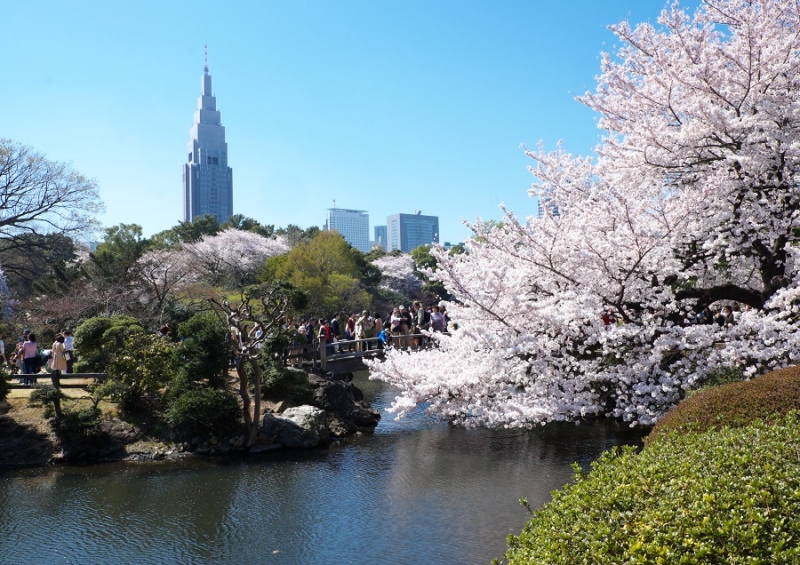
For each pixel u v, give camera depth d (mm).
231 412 18469
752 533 3824
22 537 11852
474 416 10141
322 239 55281
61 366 20250
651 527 4172
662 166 10438
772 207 10031
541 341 9203
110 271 32125
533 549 4902
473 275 9453
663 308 9664
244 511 13062
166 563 10664
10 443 17188
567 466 14750
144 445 17844
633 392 9297
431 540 11047
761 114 9898
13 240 36406
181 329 19812
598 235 9844
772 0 10602
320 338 22828
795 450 4684
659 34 11000
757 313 9375
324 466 16375
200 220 62250
